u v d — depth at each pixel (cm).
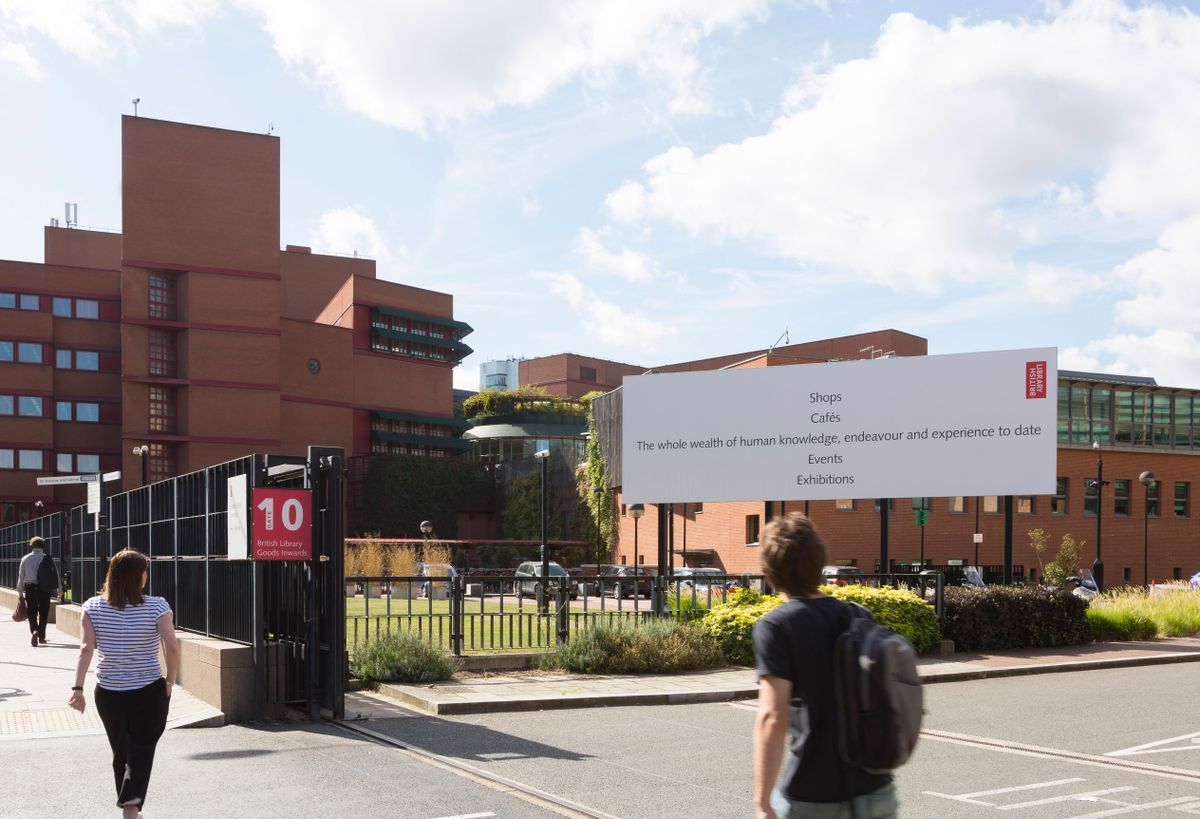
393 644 1290
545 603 1508
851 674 307
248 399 7088
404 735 920
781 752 314
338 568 1003
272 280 7250
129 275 6862
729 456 2091
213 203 7131
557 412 10312
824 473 2038
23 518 6938
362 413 8400
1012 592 1817
